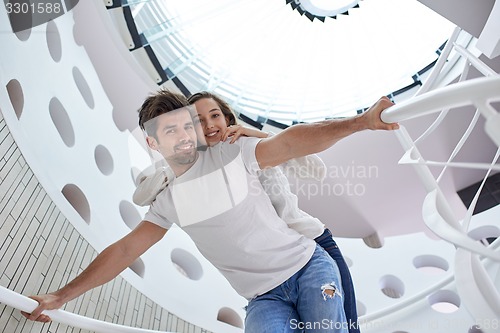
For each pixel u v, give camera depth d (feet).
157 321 7.36
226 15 10.94
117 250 4.82
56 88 7.69
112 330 5.44
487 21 7.81
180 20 10.25
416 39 11.43
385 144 11.86
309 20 11.30
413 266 10.43
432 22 11.18
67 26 8.63
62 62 8.20
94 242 6.74
